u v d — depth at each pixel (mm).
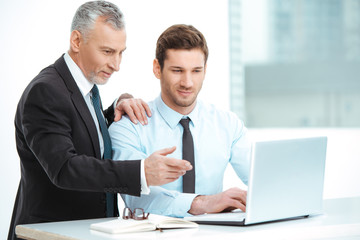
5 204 4129
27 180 2055
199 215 1887
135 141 2258
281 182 1748
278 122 24469
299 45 23844
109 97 4742
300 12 23484
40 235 1683
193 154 2277
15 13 4160
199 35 2189
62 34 4312
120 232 1602
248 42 24141
